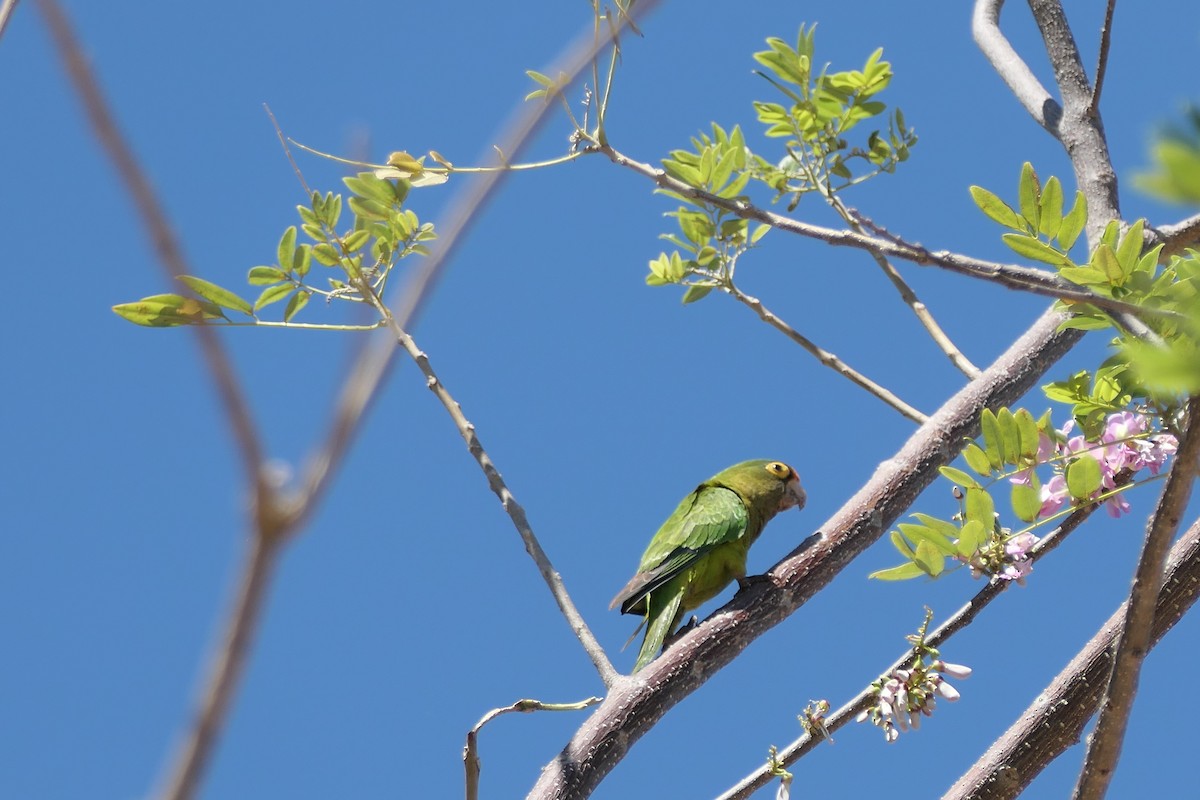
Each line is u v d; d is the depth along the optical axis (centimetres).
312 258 951
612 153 789
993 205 743
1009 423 824
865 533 905
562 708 821
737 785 881
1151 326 665
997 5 1098
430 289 306
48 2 229
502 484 920
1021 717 877
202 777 220
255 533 228
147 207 238
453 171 897
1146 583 664
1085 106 959
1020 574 828
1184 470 638
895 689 852
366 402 250
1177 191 270
